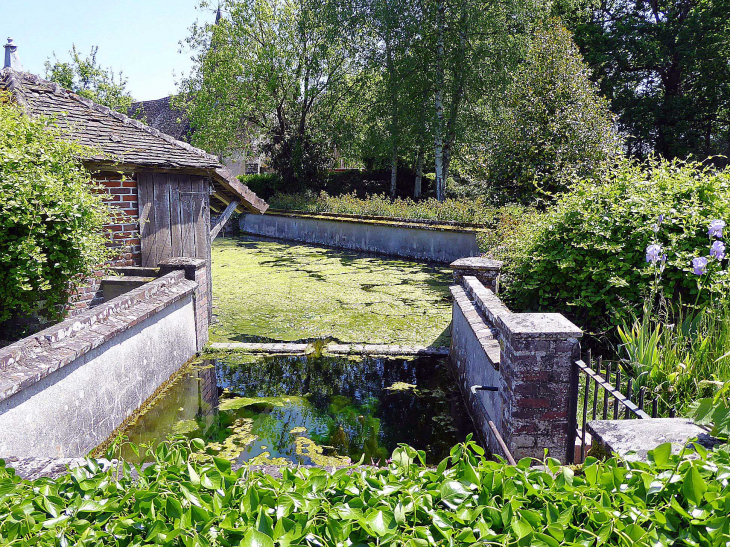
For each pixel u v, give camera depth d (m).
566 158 12.02
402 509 1.60
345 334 8.01
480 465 1.95
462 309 5.80
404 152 25.50
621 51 23.80
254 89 27.02
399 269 13.73
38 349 3.87
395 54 22.06
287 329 8.27
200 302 7.30
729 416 2.03
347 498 1.77
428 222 15.51
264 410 5.50
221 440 4.82
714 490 1.55
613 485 1.70
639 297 5.25
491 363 4.18
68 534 1.67
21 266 4.99
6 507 1.75
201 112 26.61
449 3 20.83
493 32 20.28
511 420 3.71
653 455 1.76
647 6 25.34
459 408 5.54
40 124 5.53
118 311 5.11
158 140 7.65
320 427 5.10
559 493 1.68
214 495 1.75
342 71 27.16
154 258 7.43
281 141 27.95
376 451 4.62
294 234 21.38
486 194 14.59
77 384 4.29
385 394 5.91
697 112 23.27
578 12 24.50
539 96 13.05
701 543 1.44
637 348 3.91
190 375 6.48
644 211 5.49
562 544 1.47
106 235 6.88
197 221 8.10
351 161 28.56
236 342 7.64
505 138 13.39
